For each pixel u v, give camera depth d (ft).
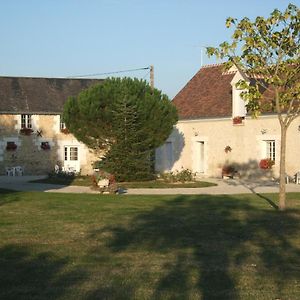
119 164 74.49
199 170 96.32
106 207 46.32
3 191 61.72
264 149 84.58
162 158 102.53
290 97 42.04
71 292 20.25
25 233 33.19
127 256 26.76
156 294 20.04
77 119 75.31
